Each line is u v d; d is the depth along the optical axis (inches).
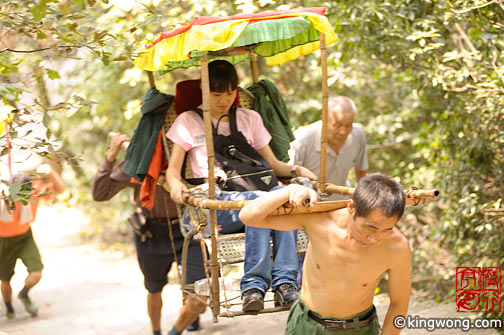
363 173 213.2
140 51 155.3
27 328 234.4
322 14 148.1
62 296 283.1
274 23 142.9
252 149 168.1
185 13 231.8
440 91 215.2
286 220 117.6
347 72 265.6
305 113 298.2
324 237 117.0
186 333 215.8
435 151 233.6
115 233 393.7
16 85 138.6
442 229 234.4
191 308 182.4
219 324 221.9
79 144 374.6
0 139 150.1
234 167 162.2
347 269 115.9
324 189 159.3
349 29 220.5
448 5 199.6
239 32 137.7
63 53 150.7
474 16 195.8
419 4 210.2
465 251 220.4
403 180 275.3
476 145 201.5
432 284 247.6
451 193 222.2
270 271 144.3
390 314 119.6
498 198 208.4
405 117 276.4
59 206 459.2
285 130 192.7
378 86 292.8
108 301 272.8
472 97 199.0
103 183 204.7
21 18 146.9
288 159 188.7
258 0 211.0
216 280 142.2
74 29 145.3
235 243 150.6
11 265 245.3
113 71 314.2
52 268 335.3
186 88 179.9
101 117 336.8
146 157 170.6
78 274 322.3
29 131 141.9
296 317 123.9
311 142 198.5
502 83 184.4
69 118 349.1
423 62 216.7
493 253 209.6
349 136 202.1
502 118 190.5
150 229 199.6
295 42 166.9
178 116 170.1
